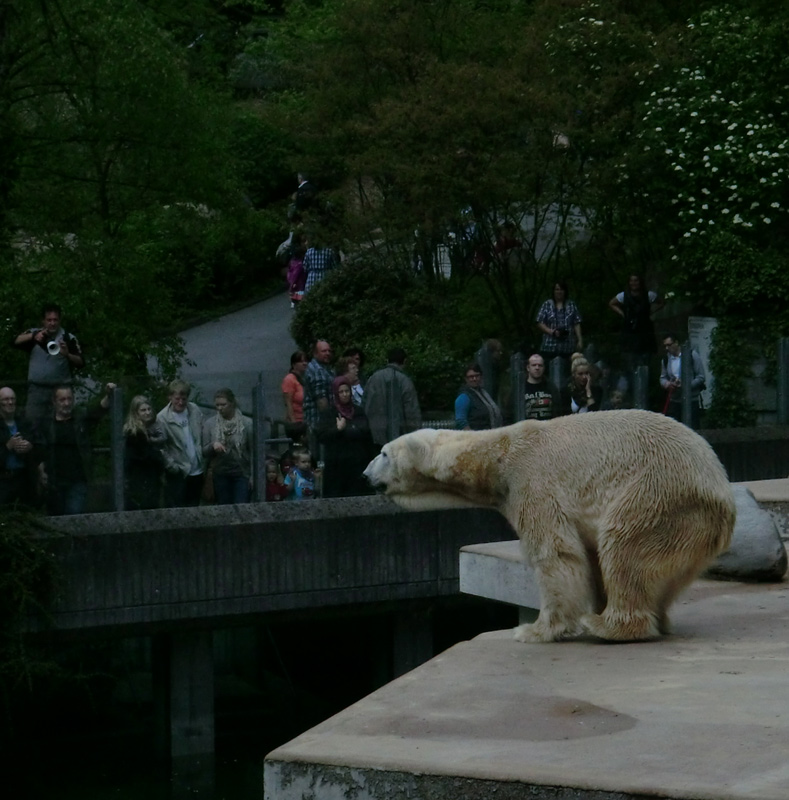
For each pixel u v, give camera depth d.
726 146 18.17
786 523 7.64
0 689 11.22
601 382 13.82
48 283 16.25
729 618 5.85
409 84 19.95
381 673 13.60
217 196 18.25
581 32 19.44
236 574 11.98
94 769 12.23
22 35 16.64
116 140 17.16
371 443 12.64
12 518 11.08
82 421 11.55
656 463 5.41
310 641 14.97
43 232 17.14
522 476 5.67
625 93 19.42
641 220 19.44
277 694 14.47
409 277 20.00
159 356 17.17
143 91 16.67
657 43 19.22
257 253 26.45
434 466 5.91
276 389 12.58
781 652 5.13
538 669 5.00
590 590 5.59
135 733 13.13
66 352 12.30
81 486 11.56
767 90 18.94
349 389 12.62
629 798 3.52
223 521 11.98
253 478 12.30
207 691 12.31
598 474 5.49
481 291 20.45
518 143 19.16
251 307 26.77
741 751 3.79
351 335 19.42
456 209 18.84
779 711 4.21
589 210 20.17
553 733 4.09
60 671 11.52
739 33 19.56
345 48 20.69
